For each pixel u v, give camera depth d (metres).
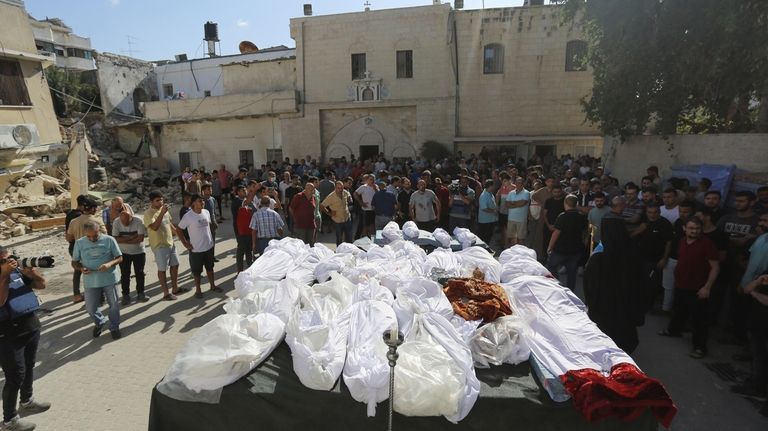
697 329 5.13
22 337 4.05
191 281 8.15
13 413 4.01
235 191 9.05
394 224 7.20
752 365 4.54
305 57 21.20
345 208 9.47
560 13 12.62
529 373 3.20
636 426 2.90
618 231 4.57
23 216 13.25
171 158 25.02
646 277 4.61
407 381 2.88
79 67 35.38
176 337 5.81
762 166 8.17
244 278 4.89
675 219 6.61
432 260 5.27
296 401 3.03
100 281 5.62
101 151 24.73
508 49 19.06
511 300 4.07
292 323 3.43
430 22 19.53
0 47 15.01
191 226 7.05
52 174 17.22
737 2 7.76
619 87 10.50
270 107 21.66
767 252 4.61
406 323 3.58
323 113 21.50
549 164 18.05
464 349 3.22
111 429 3.99
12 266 3.95
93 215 6.84
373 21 20.12
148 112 24.05
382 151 21.05
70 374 4.92
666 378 4.72
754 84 8.43
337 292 4.16
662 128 10.46
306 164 18.36
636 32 9.77
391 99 20.34
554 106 19.08
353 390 2.95
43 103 16.73
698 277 5.10
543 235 8.27
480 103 19.64
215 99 22.58
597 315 4.62
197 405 3.10
